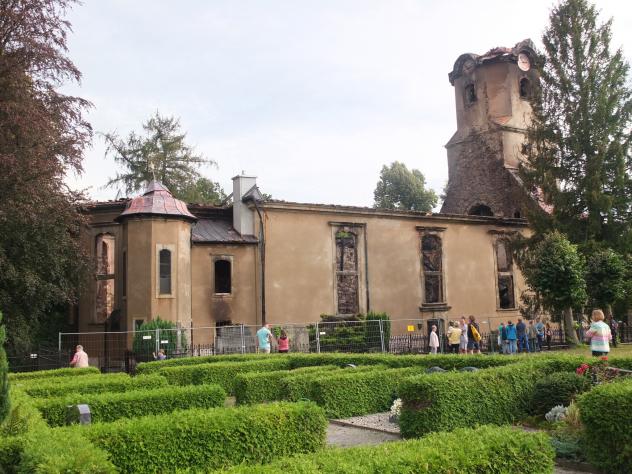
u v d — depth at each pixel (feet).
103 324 92.02
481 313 118.11
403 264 109.60
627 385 26.63
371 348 89.40
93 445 20.18
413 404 33.78
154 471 22.48
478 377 35.58
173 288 85.05
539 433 21.04
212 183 190.08
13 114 66.54
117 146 164.66
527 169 119.75
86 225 85.76
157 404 33.37
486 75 139.85
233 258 94.12
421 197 242.78
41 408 30.96
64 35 73.46
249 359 62.03
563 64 115.85
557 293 95.25
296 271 97.81
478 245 120.47
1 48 69.10
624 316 118.73
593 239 107.34
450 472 18.24
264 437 24.93
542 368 39.81
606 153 109.91
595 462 26.25
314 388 42.78
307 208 99.81
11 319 73.41
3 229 70.59
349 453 18.85
